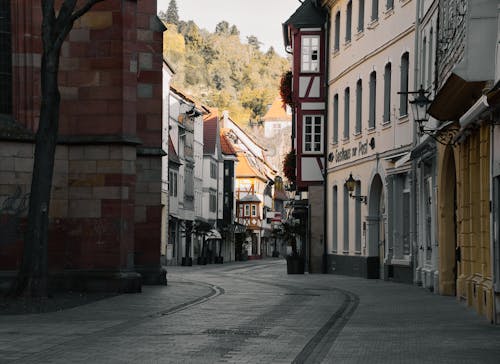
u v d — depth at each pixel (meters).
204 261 81.69
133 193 27.83
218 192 102.94
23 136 26.89
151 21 32.97
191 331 16.39
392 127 36.06
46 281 23.92
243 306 22.59
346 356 13.11
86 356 12.84
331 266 47.12
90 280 27.25
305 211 50.50
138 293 27.25
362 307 22.44
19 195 26.98
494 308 17.89
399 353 13.48
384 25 37.47
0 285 26.45
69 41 27.69
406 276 34.28
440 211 27.05
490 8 18.19
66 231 27.47
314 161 48.59
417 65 32.31
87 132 27.64
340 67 45.25
